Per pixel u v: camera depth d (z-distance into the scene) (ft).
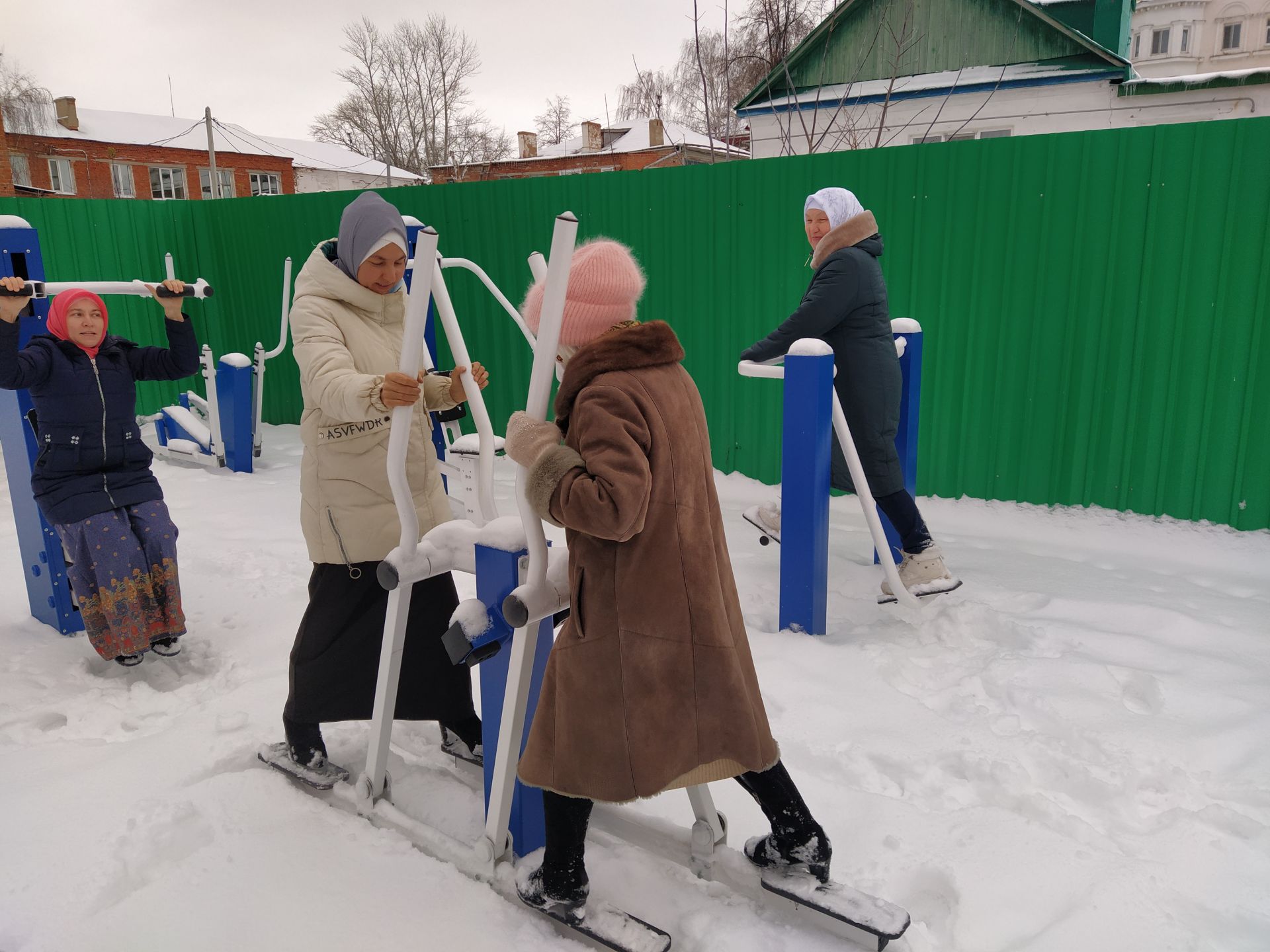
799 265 16.55
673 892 5.93
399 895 5.86
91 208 23.73
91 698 9.15
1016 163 14.55
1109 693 8.65
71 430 9.50
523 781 5.24
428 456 7.46
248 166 103.09
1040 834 6.39
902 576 11.20
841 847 6.39
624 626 4.80
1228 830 6.55
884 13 34.01
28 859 6.25
